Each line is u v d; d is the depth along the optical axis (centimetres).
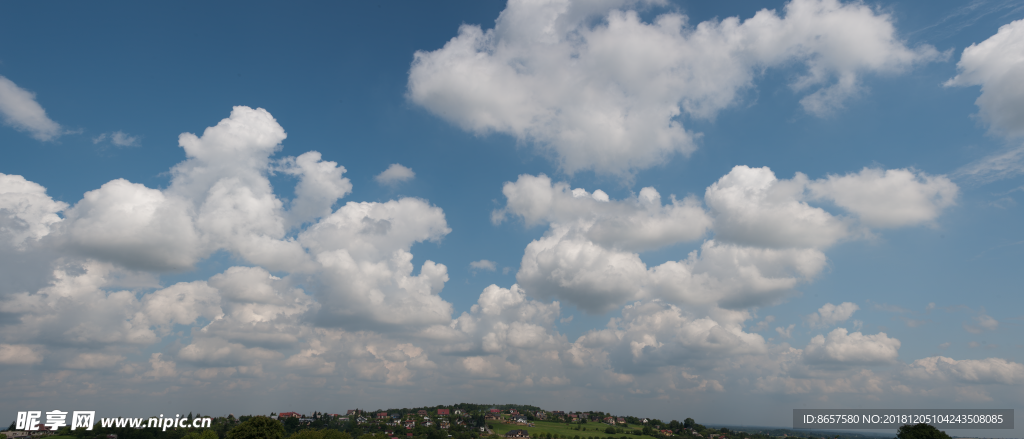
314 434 13675
